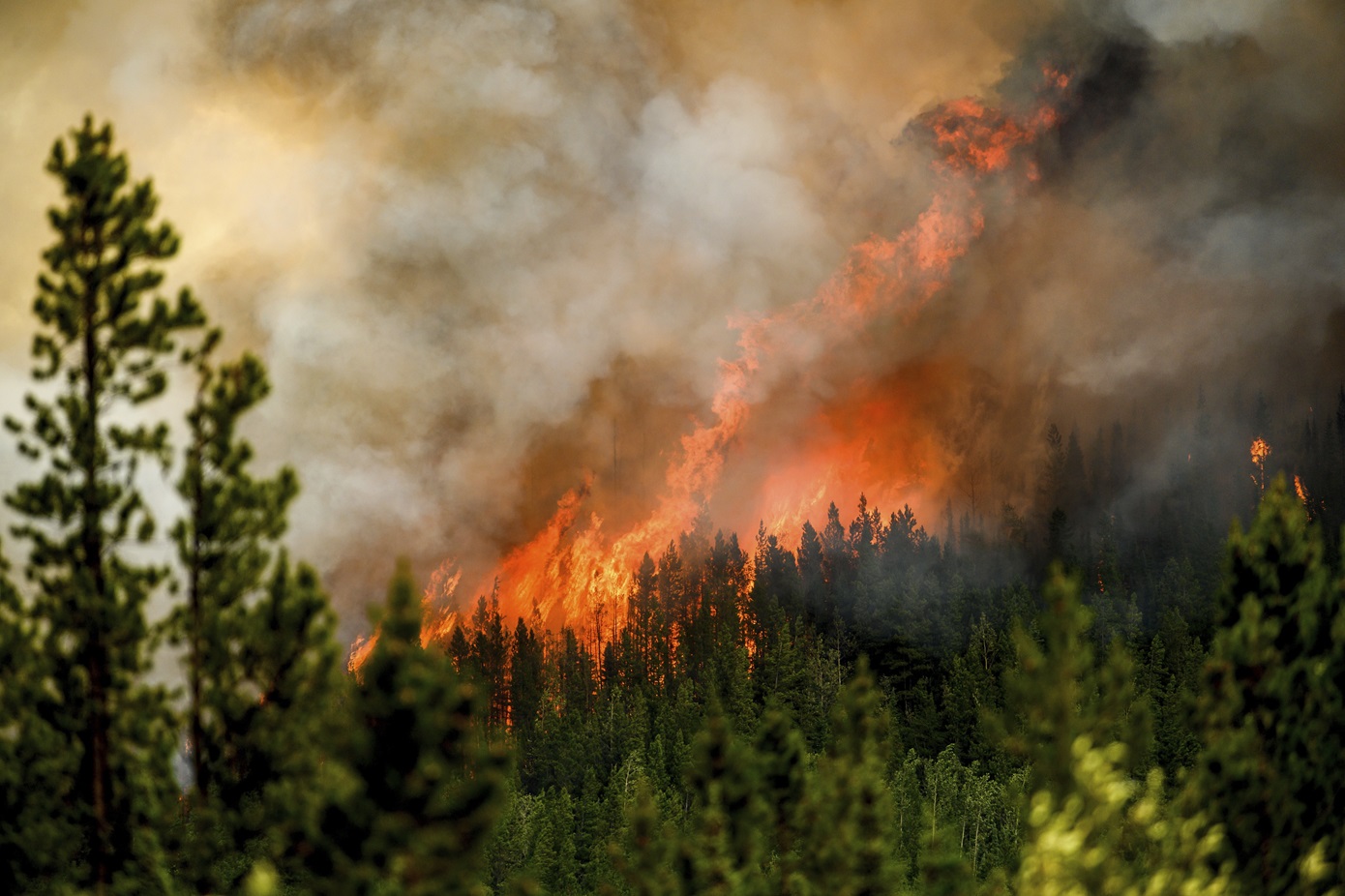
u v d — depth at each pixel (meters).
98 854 53.38
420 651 44.78
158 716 54.03
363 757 43.81
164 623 55.31
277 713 54.16
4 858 52.50
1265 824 59.94
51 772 52.81
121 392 56.59
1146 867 57.00
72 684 54.16
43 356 55.72
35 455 55.09
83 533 54.97
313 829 44.84
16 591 54.59
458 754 45.16
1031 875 51.38
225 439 56.94
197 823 52.59
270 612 54.53
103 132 56.88
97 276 56.16
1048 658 55.97
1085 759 52.44
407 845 43.25
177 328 57.38
